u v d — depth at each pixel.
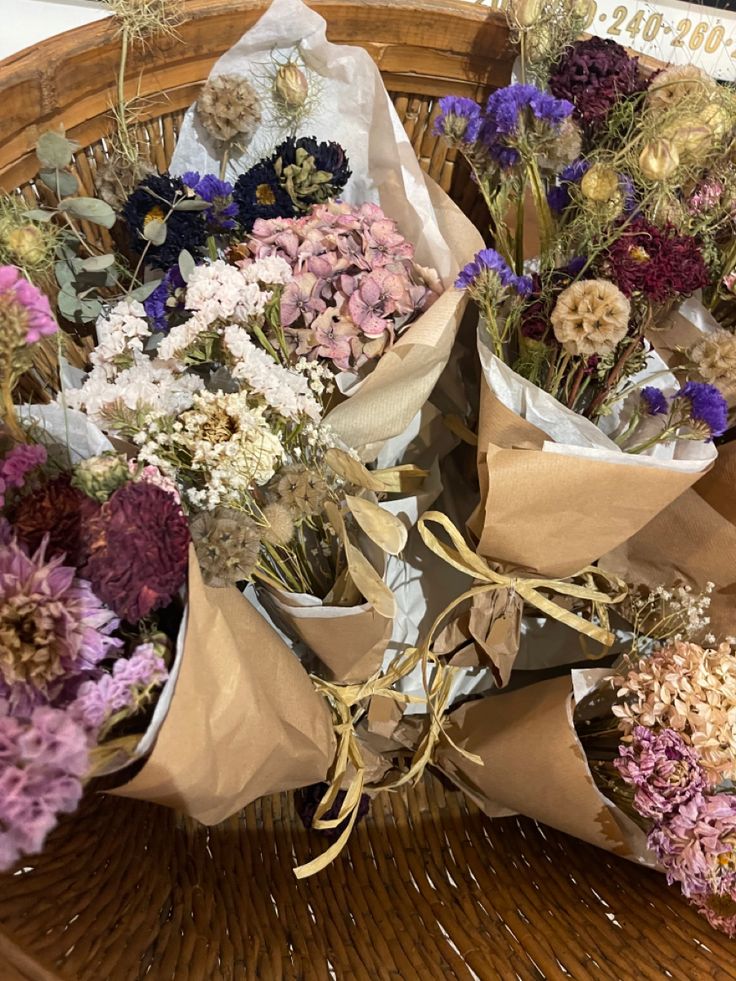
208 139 0.71
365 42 0.70
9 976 0.41
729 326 0.73
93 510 0.49
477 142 0.64
